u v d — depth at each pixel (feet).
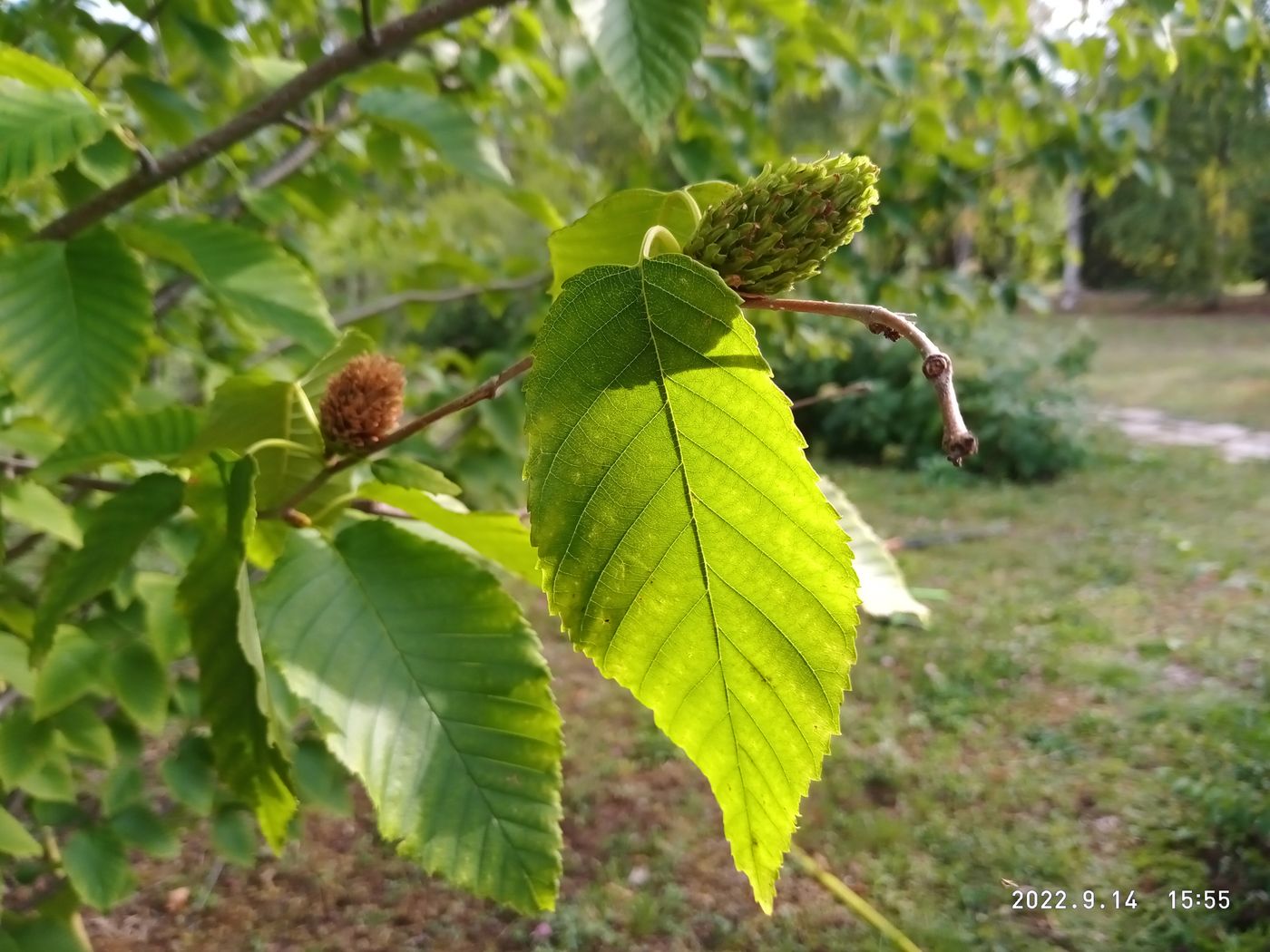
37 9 7.79
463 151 7.28
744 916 16.56
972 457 2.02
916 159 12.78
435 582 4.17
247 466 3.95
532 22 10.96
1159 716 21.70
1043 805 18.98
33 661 4.60
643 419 2.19
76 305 5.08
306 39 11.16
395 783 3.75
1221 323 94.38
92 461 5.52
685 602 2.21
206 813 9.18
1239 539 33.19
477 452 11.65
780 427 2.11
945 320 41.60
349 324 11.37
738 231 2.69
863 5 12.06
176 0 8.12
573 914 16.55
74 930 8.70
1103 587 29.63
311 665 3.88
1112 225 102.47
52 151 4.87
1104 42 12.05
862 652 25.35
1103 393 62.08
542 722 3.98
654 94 5.17
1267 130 67.97
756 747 2.23
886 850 17.85
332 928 16.40
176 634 6.32
